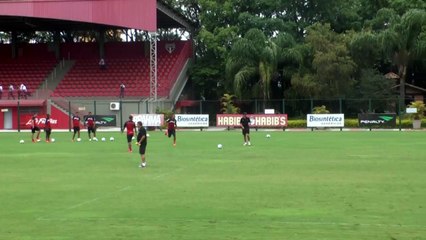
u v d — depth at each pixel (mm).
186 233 15664
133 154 40344
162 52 98875
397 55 84500
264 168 30891
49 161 35781
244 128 49219
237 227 16312
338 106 86125
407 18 82375
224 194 22062
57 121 83750
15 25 94938
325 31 88688
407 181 25266
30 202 20656
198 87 101562
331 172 28812
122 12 82875
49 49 100688
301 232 15648
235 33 95625
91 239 15141
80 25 94625
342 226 16312
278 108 91312
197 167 31750
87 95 88938
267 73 86312
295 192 22406
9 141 56219
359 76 88312
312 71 88438
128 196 21812
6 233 15875
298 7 100438
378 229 15906
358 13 103938
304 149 43594
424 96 93188
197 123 78312
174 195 21938
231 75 89312
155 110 82438
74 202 20578
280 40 89500
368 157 36719
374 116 76438
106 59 97812
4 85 92875
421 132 67312
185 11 110625
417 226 16250
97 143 52219
